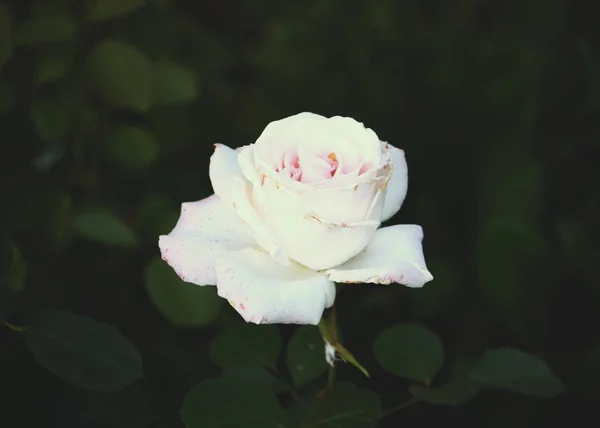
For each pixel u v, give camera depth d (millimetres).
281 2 1090
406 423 604
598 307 653
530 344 649
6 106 621
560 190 757
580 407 608
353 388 498
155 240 615
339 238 460
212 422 482
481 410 610
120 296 648
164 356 625
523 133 809
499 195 750
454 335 685
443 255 756
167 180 708
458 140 831
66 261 645
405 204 795
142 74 618
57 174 650
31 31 620
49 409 561
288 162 468
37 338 492
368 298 685
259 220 468
